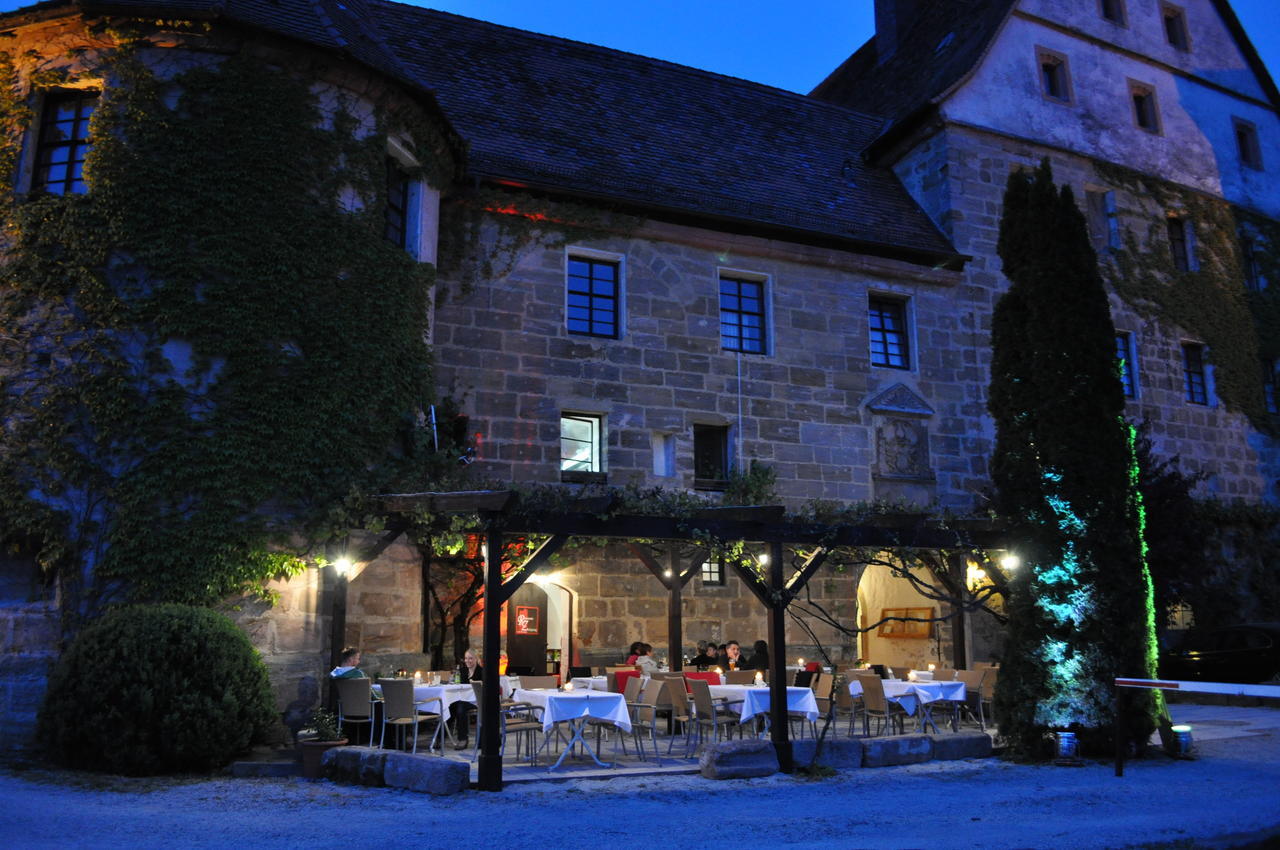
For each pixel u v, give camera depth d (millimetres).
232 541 11438
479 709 11070
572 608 16125
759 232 18391
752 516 11297
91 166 11898
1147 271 22750
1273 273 25031
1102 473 12000
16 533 11156
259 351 12023
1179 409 22422
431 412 14211
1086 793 9508
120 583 11102
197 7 12281
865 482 18484
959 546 12633
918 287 19922
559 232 16938
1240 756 11938
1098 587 11820
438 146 14984
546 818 8117
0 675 10914
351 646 13008
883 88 25781
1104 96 23578
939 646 19109
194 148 12156
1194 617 20984
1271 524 22891
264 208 12352
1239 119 25797
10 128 12281
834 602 18188
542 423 16141
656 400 17125
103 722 9609
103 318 11578
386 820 7914
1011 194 13039
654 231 17562
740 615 17406
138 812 7992
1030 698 11805
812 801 9062
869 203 20953
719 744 10430
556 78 20672
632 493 12344
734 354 17922
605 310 17328
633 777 10203
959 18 24312
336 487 12242
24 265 11680
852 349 18969
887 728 13086
